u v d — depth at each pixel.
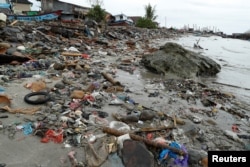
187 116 7.36
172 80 12.07
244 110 8.95
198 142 5.77
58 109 6.50
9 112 6.04
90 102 7.23
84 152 4.70
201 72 14.73
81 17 46.75
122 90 9.12
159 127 6.06
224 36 104.94
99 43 22.00
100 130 5.59
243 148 5.71
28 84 8.18
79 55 14.68
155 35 48.62
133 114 6.69
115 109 7.09
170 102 8.54
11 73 9.46
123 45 24.06
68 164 4.35
